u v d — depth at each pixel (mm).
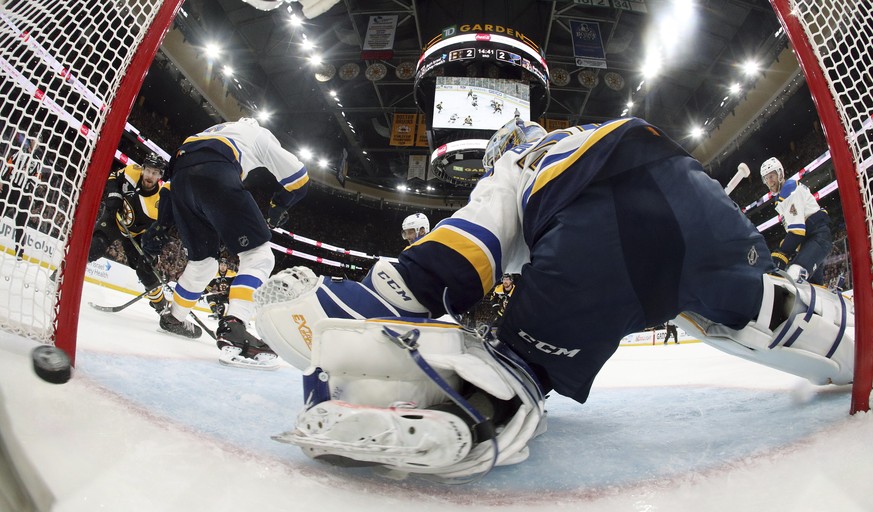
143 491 817
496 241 1353
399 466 998
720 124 23109
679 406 1884
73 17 1407
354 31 21406
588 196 1251
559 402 2244
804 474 985
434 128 18719
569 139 1357
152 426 1062
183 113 21219
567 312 1249
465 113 18594
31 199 1305
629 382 2902
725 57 20703
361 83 24781
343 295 1320
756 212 21828
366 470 1101
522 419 1139
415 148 28297
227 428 1216
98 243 4309
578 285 1230
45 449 863
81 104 1395
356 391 1082
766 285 1423
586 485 1084
